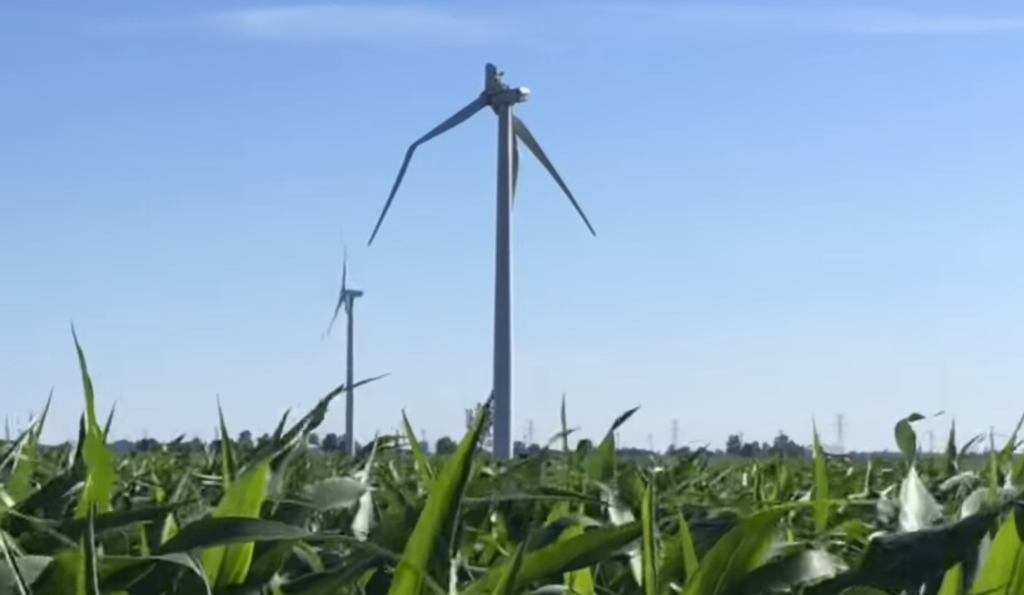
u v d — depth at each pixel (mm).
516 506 5188
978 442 7633
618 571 3887
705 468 9492
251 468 3389
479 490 5629
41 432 5242
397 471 7887
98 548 3418
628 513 4195
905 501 3525
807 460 10719
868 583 2729
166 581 3096
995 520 3023
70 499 4176
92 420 3818
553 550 3072
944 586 2855
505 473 6539
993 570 2838
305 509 3791
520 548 2670
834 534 4645
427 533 2598
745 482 9305
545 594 3096
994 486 3221
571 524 3857
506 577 2650
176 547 2764
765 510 2912
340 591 3180
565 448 7848
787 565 2840
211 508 4410
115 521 3336
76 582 2709
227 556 3158
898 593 2908
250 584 3164
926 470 8641
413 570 2576
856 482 8148
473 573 3709
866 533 4633
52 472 6371
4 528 3361
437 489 2621
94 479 3809
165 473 8469
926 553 2740
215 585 3146
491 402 2660
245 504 3268
